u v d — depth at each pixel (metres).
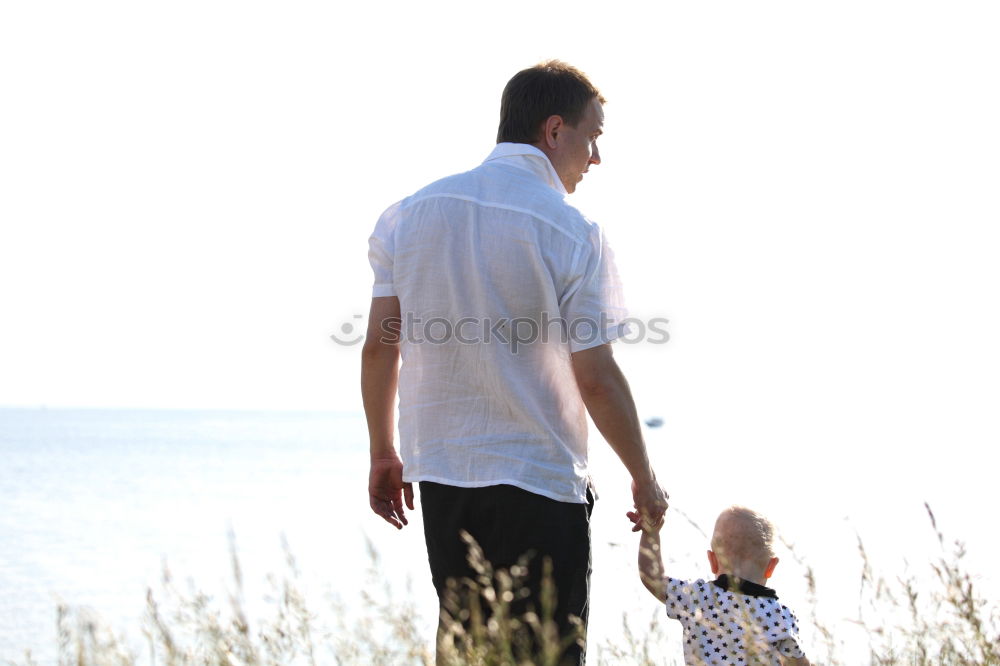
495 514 6.37
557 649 5.57
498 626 5.61
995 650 6.06
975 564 17.11
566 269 6.43
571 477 6.49
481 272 6.49
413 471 6.71
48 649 17.20
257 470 141.75
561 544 6.37
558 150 6.93
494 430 6.44
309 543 49.62
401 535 43.25
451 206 6.68
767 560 8.79
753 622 7.94
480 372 6.46
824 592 12.50
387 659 5.56
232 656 5.53
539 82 6.89
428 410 6.62
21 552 52.44
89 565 45.97
